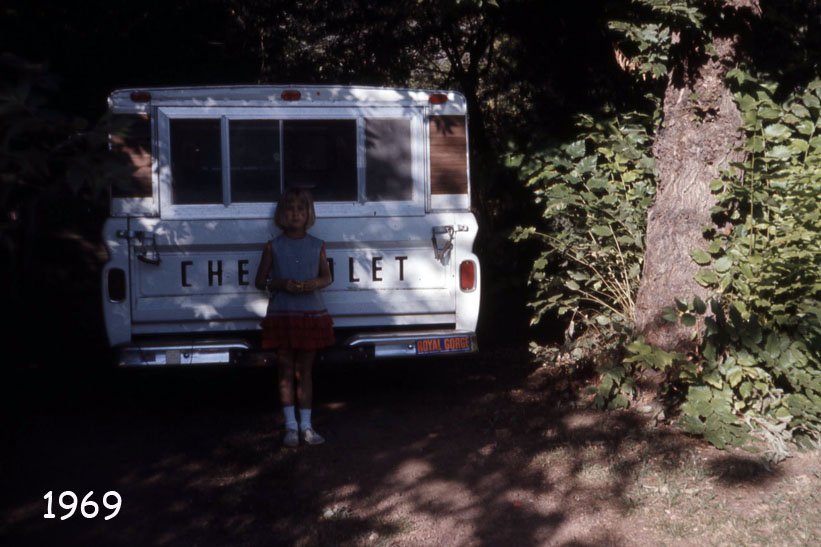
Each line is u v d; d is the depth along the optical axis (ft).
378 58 33.88
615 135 23.26
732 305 17.92
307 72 34.47
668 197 20.13
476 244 27.89
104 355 28.60
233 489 15.60
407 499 15.15
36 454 17.65
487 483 15.85
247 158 19.97
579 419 19.56
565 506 14.74
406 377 24.49
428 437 18.69
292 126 20.15
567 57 28.58
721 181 18.94
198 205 19.75
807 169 18.56
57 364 27.17
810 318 17.72
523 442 18.11
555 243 23.80
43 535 13.66
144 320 19.44
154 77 31.68
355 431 19.21
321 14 33.55
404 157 20.65
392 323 20.62
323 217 20.16
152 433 19.20
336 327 20.40
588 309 24.16
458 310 20.76
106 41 29.04
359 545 13.24
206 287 19.72
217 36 32.40
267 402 22.16
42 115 8.71
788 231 17.57
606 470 16.19
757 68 19.97
